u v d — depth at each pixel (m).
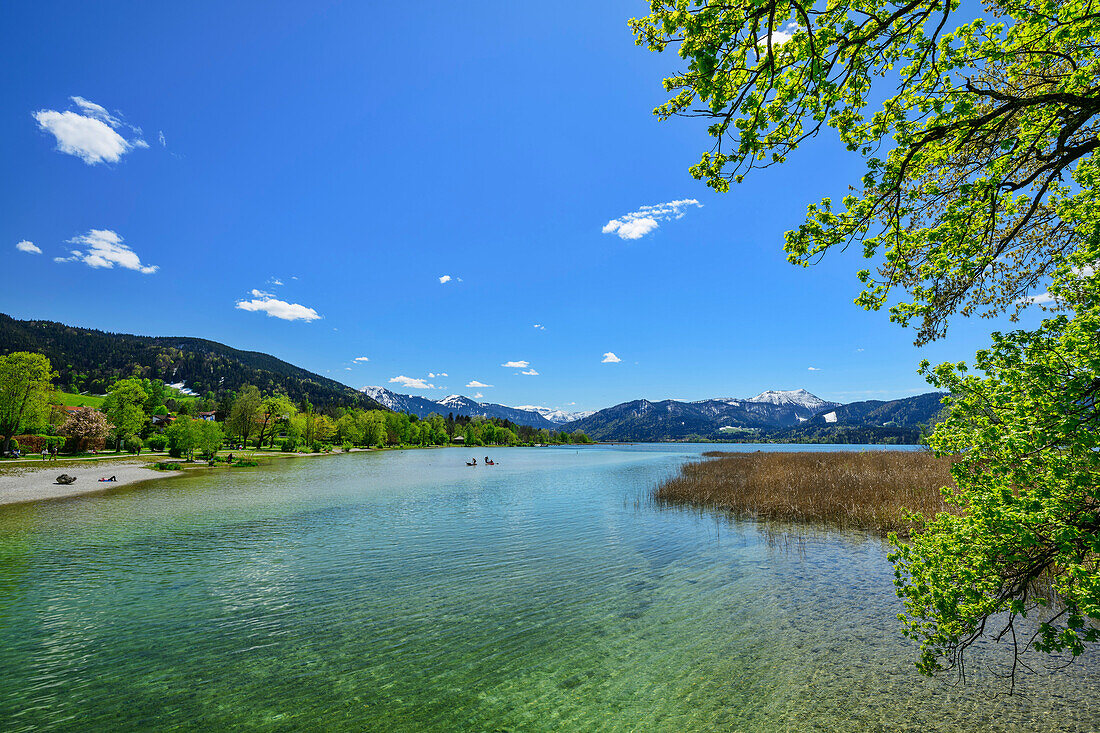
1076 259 4.53
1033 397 4.05
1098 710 6.67
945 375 4.94
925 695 7.29
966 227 5.78
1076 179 5.29
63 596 12.59
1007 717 6.66
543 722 7.07
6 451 57.75
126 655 9.34
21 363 58.00
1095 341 3.85
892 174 5.78
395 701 7.69
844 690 7.54
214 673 8.62
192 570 14.86
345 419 134.62
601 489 35.72
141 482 40.19
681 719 7.02
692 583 13.03
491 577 13.93
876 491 22.97
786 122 5.58
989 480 4.60
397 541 18.61
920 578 5.07
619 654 9.06
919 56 5.28
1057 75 5.97
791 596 11.73
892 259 6.36
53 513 25.09
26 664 9.00
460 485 39.31
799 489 25.52
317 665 8.88
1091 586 3.73
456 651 9.35
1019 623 9.33
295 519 23.39
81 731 7.00
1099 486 3.83
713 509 24.44
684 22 5.05
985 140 6.15
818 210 6.27
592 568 14.69
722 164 5.80
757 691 7.65
